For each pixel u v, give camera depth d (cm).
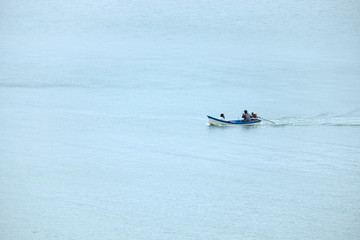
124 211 9838
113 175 11550
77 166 12081
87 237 8925
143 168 11962
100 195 10525
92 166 12094
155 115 16412
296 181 11200
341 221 9475
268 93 19075
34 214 9719
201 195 10506
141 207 9994
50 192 10662
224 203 10162
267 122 15650
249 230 9181
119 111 16850
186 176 11494
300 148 13288
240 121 15288
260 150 13188
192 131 14862
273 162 12312
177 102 17975
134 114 16512
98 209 9931
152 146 13525
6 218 9562
